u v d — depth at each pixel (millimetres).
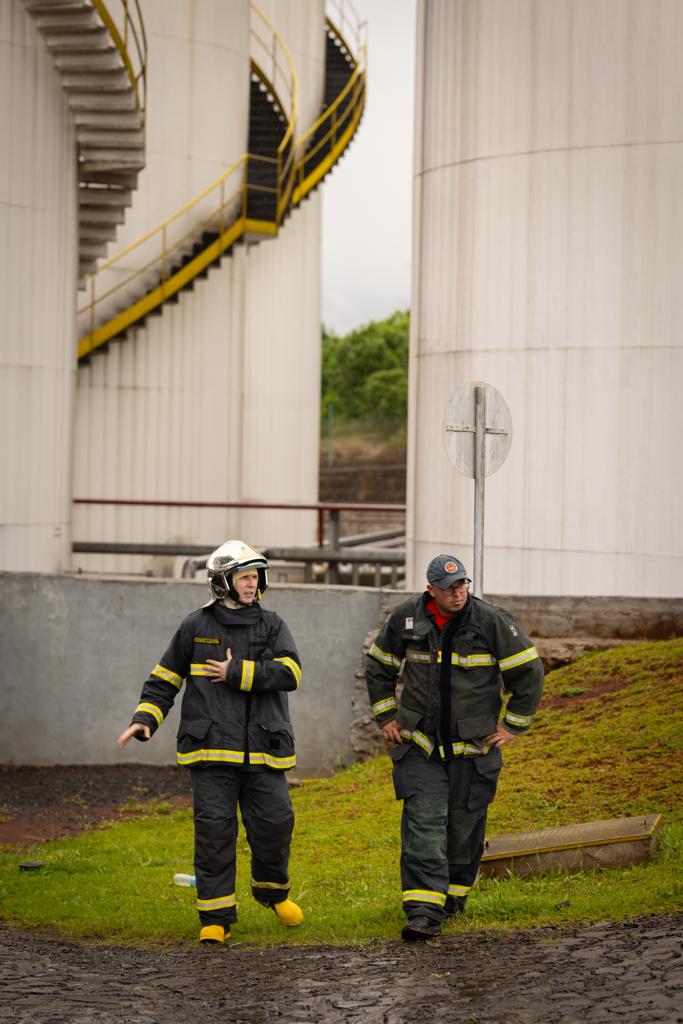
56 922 7902
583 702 12016
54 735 14914
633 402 15438
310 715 14445
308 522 32406
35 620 14945
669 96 15148
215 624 6941
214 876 6938
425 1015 5125
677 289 15203
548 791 9695
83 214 20672
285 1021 5195
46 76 17406
